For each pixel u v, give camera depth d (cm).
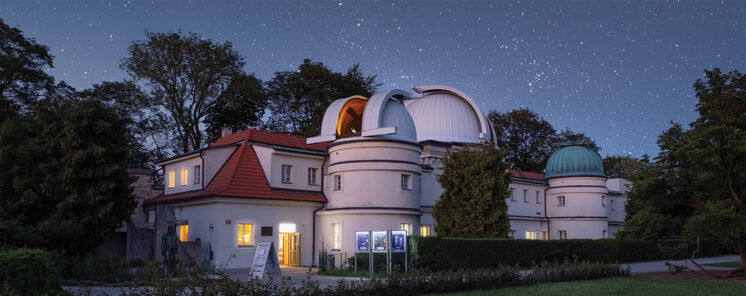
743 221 2120
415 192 3097
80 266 2031
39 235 2114
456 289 1702
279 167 3111
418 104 4078
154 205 3562
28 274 1323
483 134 3816
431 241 2442
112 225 2411
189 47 4838
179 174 3572
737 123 2481
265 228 2941
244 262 2822
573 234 4488
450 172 2878
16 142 2412
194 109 5219
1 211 2148
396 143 3012
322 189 3281
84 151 2334
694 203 2717
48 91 4019
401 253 2475
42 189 2272
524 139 6862
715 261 3472
